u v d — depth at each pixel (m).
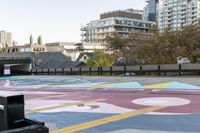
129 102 12.15
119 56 84.12
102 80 25.61
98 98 13.85
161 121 8.43
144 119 8.77
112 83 21.73
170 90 15.70
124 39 81.06
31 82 27.09
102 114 9.82
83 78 29.84
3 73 48.22
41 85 22.95
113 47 82.69
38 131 4.64
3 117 4.69
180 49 54.94
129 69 32.91
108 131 7.54
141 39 71.12
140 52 61.78
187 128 7.57
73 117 9.52
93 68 38.06
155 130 7.46
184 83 19.19
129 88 17.64
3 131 4.44
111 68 35.03
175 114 9.36
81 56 118.19
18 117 4.77
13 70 52.78
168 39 57.47
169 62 54.91
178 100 12.20
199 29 55.75
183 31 56.59
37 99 14.46
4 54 79.81
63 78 31.31
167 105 11.03
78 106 11.73
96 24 172.88
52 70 45.94
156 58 57.75
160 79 23.62
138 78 26.05
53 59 95.50
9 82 29.03
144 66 31.41
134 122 8.43
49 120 9.19
